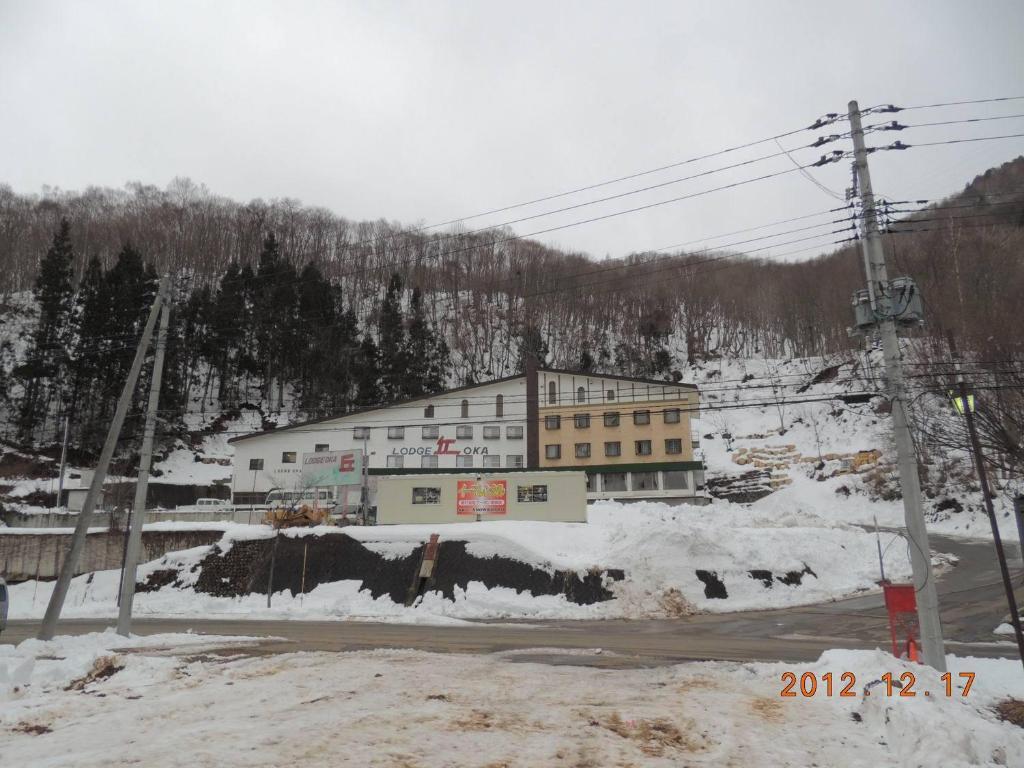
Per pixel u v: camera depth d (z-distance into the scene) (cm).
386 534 2741
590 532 2777
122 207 9531
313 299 7006
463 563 2525
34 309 7581
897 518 4622
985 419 1806
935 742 607
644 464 5150
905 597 1120
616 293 9606
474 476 3384
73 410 5841
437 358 7950
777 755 650
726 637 1627
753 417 7962
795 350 9588
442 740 690
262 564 2805
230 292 6775
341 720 773
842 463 5822
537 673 1116
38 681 1025
